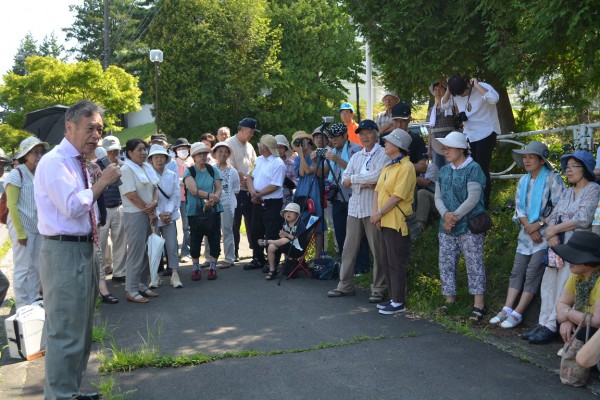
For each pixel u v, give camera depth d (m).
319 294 7.09
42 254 3.87
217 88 32.62
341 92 36.12
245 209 8.95
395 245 6.20
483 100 7.24
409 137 6.27
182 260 9.42
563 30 5.73
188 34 31.73
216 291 7.34
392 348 5.14
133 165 6.89
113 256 7.99
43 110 7.83
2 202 6.36
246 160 9.45
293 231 7.83
